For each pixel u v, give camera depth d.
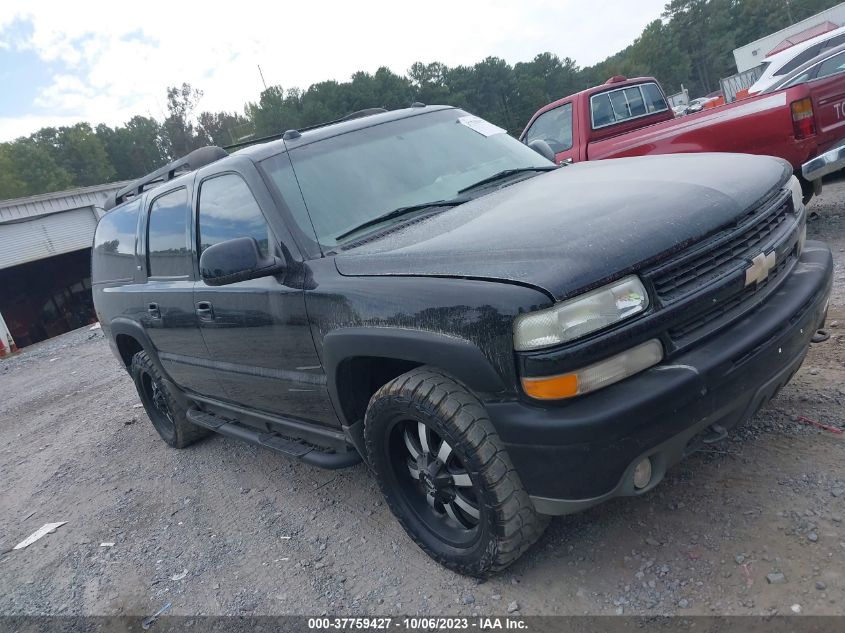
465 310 2.25
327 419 3.19
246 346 3.44
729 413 2.37
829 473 2.71
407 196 3.27
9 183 87.75
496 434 2.38
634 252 2.20
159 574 3.48
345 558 3.16
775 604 2.18
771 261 2.52
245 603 3.01
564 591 2.52
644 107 7.86
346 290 2.69
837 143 5.45
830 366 3.57
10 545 4.39
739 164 2.90
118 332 4.97
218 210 3.54
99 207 22.70
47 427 7.39
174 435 5.20
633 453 2.14
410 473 2.88
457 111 4.08
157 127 112.12
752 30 113.62
